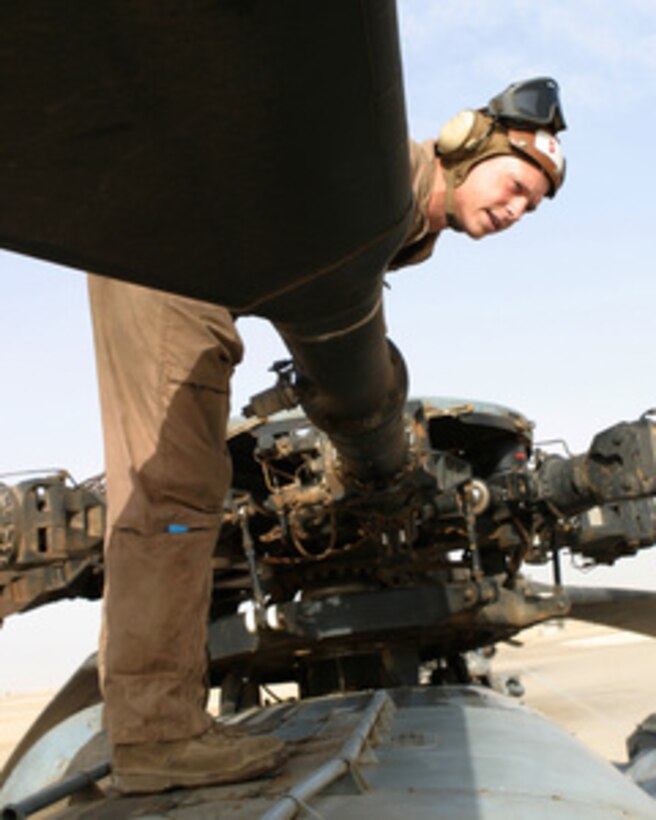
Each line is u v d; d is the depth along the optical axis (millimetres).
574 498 7867
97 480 7457
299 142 1640
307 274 2189
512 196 4371
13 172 1543
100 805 3979
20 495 6430
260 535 8250
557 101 4340
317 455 7281
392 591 7703
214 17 1296
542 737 5117
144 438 4035
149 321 4039
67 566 7012
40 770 7711
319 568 8398
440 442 9258
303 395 4676
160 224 1773
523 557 8500
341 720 5332
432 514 7949
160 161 1584
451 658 9461
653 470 7375
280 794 3715
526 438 9055
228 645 7871
